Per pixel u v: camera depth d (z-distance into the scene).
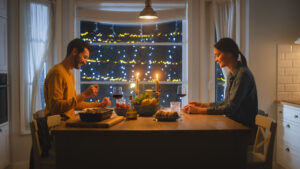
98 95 3.87
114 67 3.88
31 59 3.34
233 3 3.47
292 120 3.03
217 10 3.59
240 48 3.48
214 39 3.65
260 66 3.42
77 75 3.73
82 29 3.80
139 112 2.15
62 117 2.21
